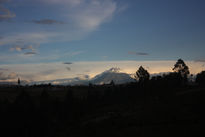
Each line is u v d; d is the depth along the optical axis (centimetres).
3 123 7138
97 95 12575
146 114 7519
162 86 12388
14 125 7156
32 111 7831
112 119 7506
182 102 8181
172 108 7694
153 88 12281
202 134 5350
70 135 6619
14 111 7544
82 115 9806
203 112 6775
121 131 6166
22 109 7644
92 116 9100
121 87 13862
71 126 7956
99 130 6550
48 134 7362
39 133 7350
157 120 6744
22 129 7188
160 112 7488
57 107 9381
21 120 7344
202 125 5825
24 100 8112
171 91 11262
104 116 8481
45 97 9575
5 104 8244
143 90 12350
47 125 7694
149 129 6050
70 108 9556
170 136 5462
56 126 8088
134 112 8119
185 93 9344
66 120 9038
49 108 8888
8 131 7050
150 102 9481
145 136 5606
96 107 11269
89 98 11719
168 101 8794
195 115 6681
